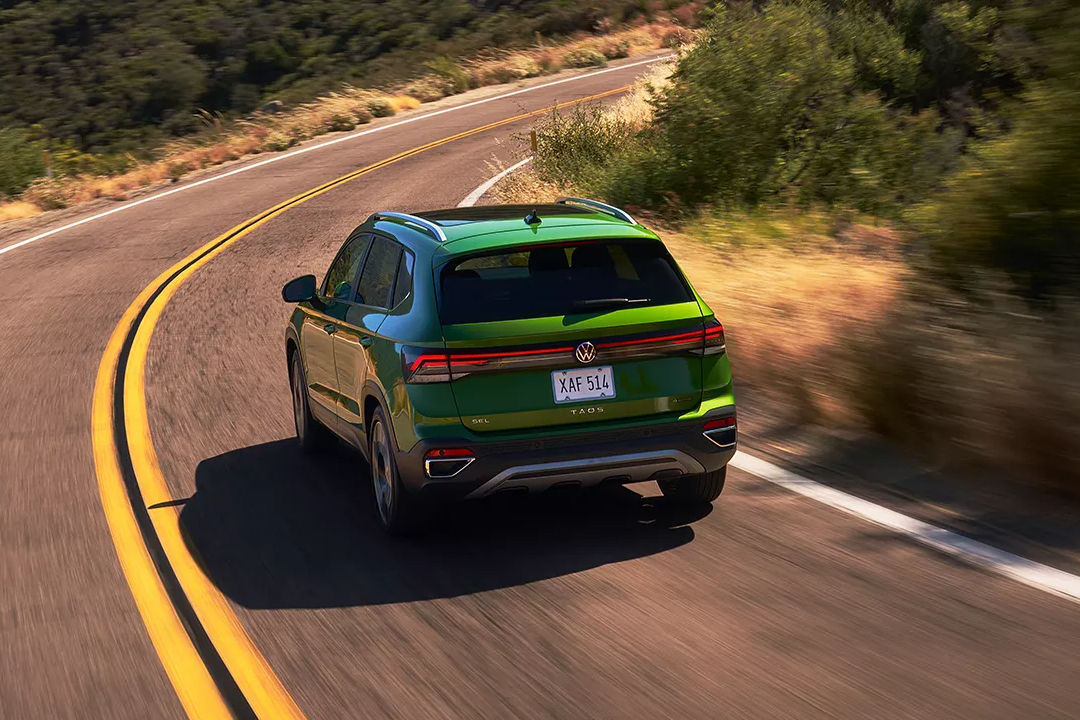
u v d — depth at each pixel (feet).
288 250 60.85
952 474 21.22
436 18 217.56
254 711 13.70
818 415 24.85
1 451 27.84
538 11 196.75
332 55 217.36
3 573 19.34
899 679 13.48
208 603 17.37
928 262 28.99
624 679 13.91
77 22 238.27
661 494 21.54
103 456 26.84
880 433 23.57
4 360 39.75
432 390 17.84
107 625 16.76
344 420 22.21
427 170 86.48
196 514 22.06
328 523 21.08
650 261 19.20
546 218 20.35
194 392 33.14
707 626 15.35
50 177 101.14
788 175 48.75
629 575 17.48
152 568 19.13
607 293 18.52
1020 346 21.45
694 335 18.65
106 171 118.73
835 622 15.23
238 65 216.13
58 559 19.88
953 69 57.77
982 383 21.01
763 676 13.76
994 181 27.58
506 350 17.78
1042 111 26.86
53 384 35.45
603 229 19.43
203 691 14.37
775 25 51.55
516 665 14.49
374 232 22.54
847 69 50.96
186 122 198.18
